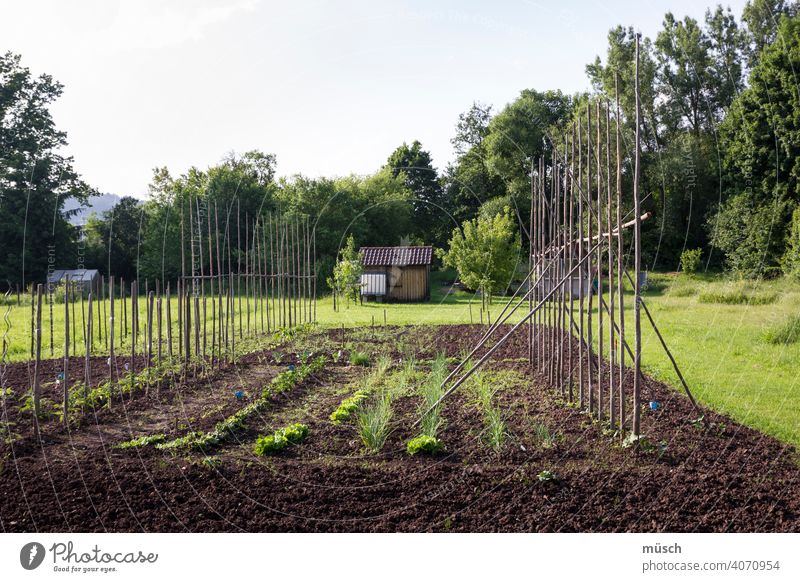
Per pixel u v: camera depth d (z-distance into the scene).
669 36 34.59
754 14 32.81
